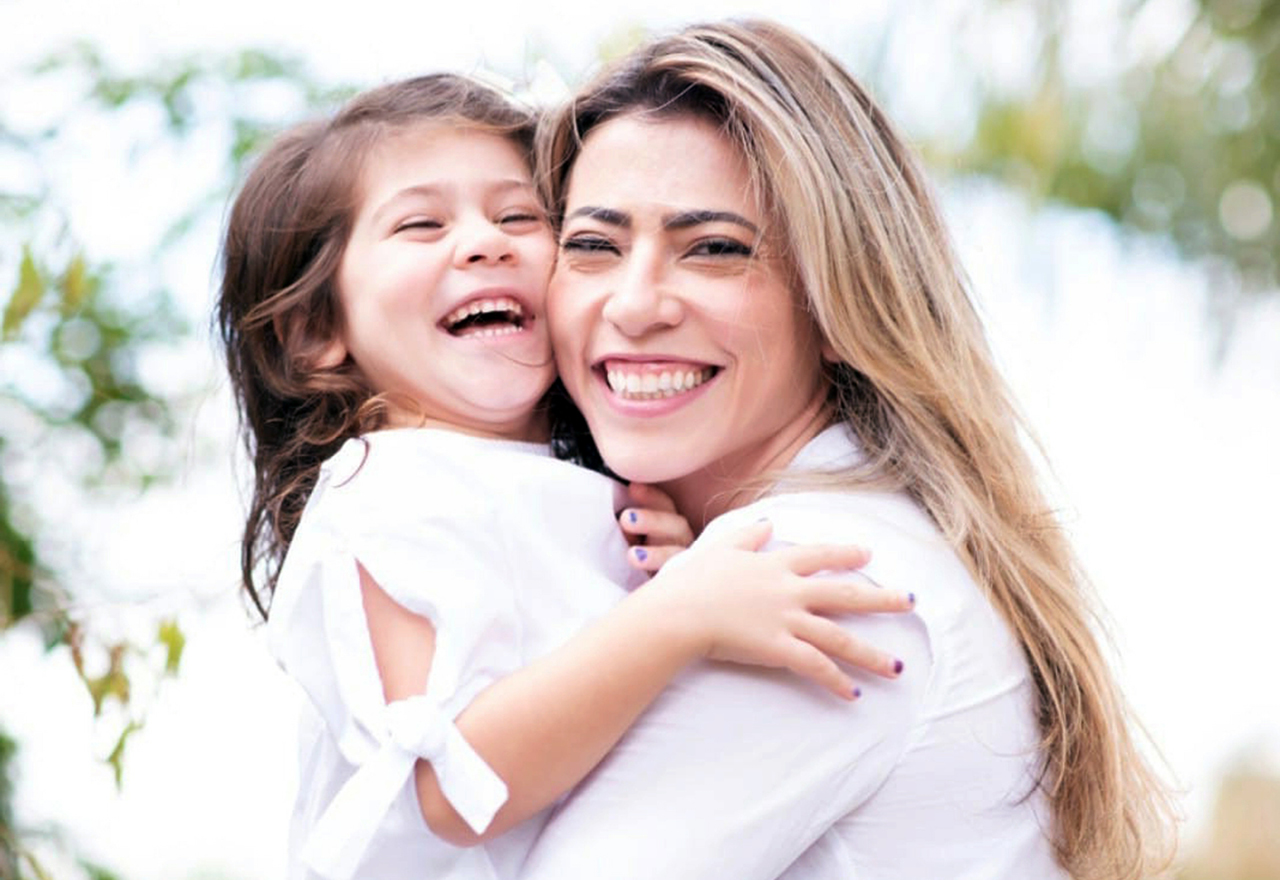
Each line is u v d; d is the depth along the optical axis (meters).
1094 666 2.46
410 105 2.75
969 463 2.50
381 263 2.66
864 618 2.24
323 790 2.43
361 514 2.38
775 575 2.21
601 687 2.16
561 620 2.45
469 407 2.66
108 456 3.98
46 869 3.85
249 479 2.92
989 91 5.02
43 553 3.88
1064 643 2.42
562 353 2.57
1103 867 2.46
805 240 2.41
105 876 3.95
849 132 2.50
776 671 2.18
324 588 2.36
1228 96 5.16
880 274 2.47
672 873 2.12
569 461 2.92
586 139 2.56
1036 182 5.10
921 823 2.24
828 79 2.52
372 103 2.77
